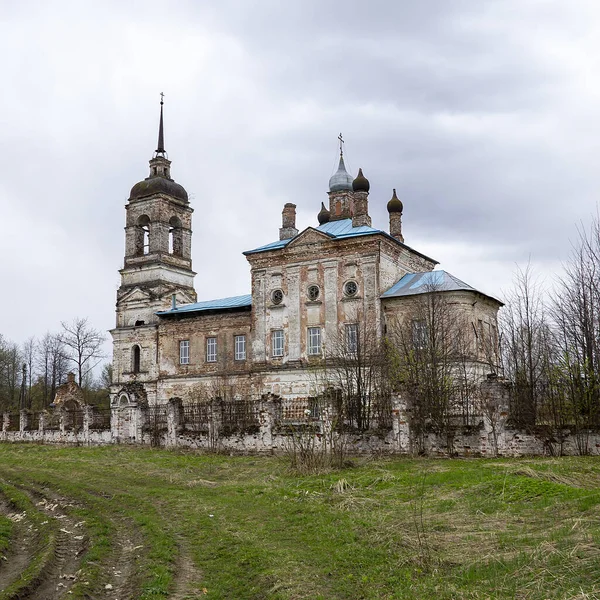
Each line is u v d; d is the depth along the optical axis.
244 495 20.16
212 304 55.34
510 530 12.84
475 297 42.66
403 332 39.22
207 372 52.25
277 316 47.88
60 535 15.70
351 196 57.12
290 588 10.79
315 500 18.19
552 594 9.30
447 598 9.73
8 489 22.56
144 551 13.81
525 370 29.61
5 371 89.00
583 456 22.25
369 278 44.41
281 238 53.00
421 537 12.88
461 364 37.47
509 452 24.25
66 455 34.59
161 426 37.12
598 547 10.87
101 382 106.62
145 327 57.75
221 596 10.90
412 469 22.14
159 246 59.16
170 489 21.83
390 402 27.38
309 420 28.98
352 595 10.41
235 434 32.06
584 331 25.84
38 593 11.53
